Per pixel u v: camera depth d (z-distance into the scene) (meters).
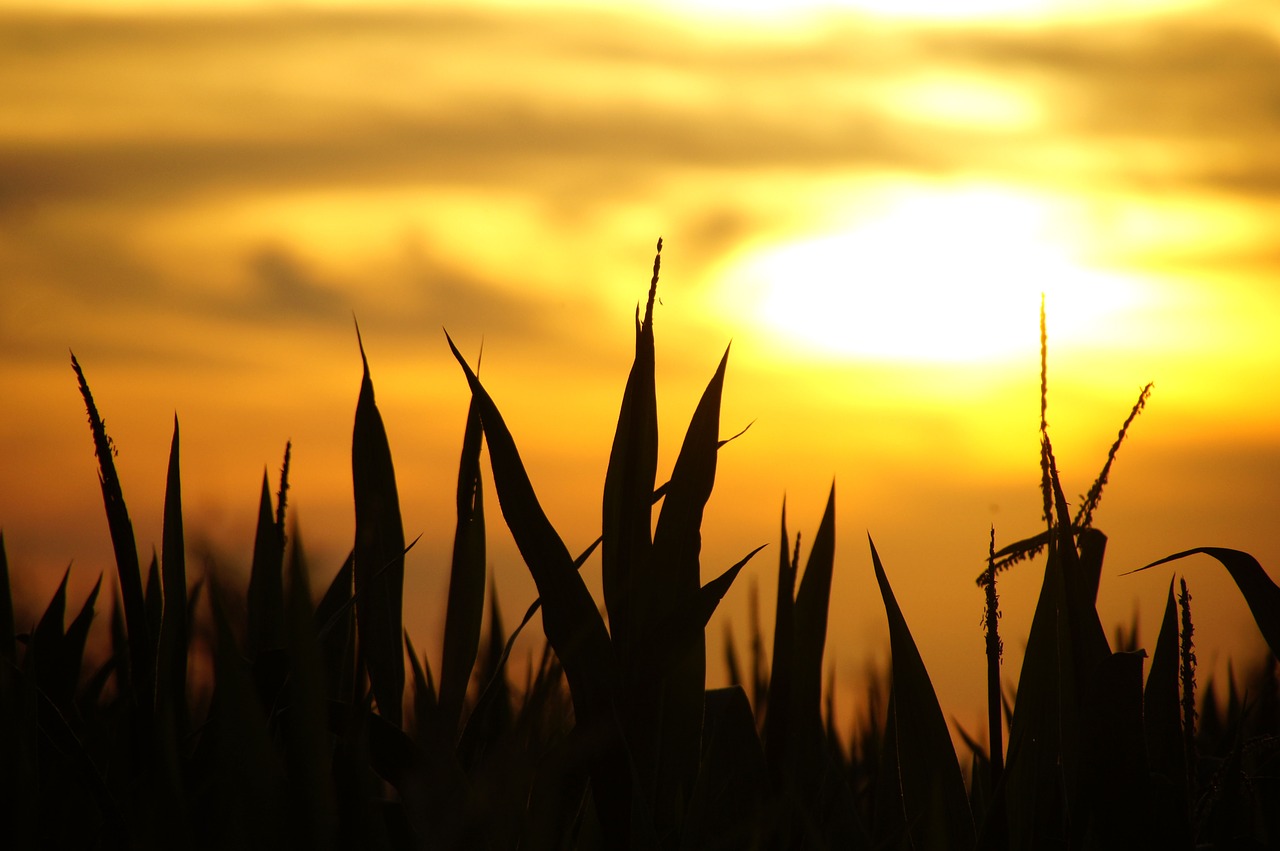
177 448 5.43
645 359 5.41
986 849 5.35
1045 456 5.46
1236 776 5.40
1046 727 5.41
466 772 5.41
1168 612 5.49
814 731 5.60
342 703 5.32
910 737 5.47
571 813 5.40
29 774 5.25
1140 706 5.29
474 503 5.55
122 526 5.38
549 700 5.54
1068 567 5.43
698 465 5.39
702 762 5.59
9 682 5.27
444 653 5.51
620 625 5.37
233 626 5.42
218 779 5.18
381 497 5.54
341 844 5.09
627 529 5.39
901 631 5.48
